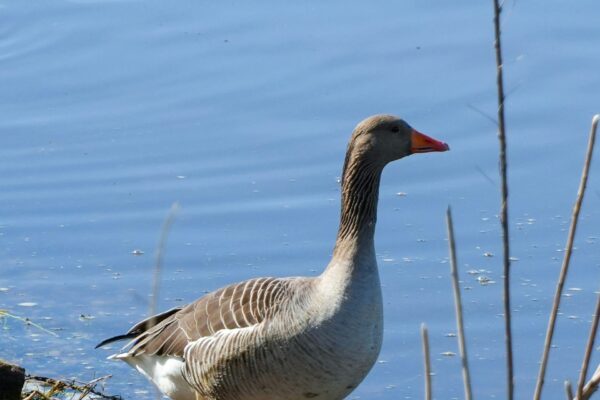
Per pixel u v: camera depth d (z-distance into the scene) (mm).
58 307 14055
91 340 13438
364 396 12375
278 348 10211
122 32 20953
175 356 11117
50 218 15945
